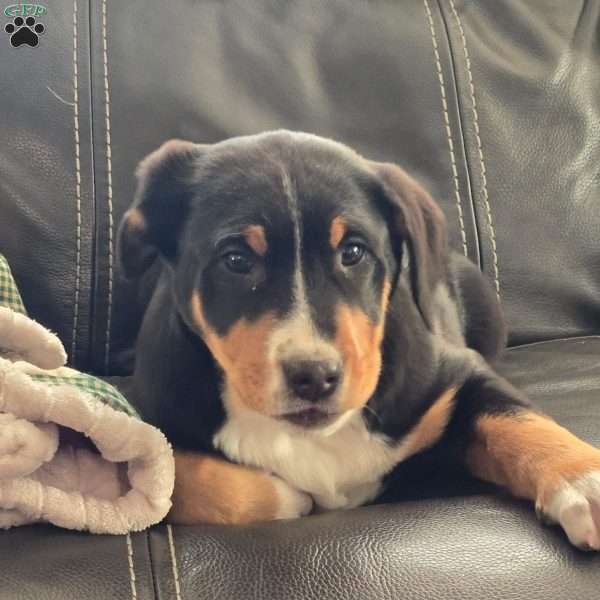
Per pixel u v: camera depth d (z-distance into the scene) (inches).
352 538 13.6
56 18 23.4
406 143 24.3
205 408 17.8
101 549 13.3
